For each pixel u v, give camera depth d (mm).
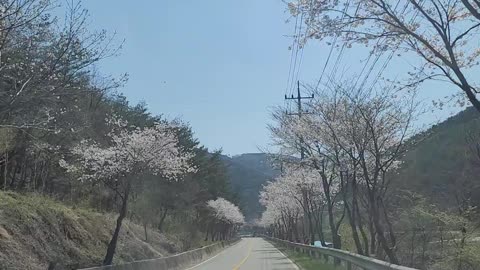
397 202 33969
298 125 28719
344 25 11094
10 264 18125
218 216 83625
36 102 10414
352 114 23031
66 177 32938
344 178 28594
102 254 26719
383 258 25453
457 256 24641
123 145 25109
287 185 45000
